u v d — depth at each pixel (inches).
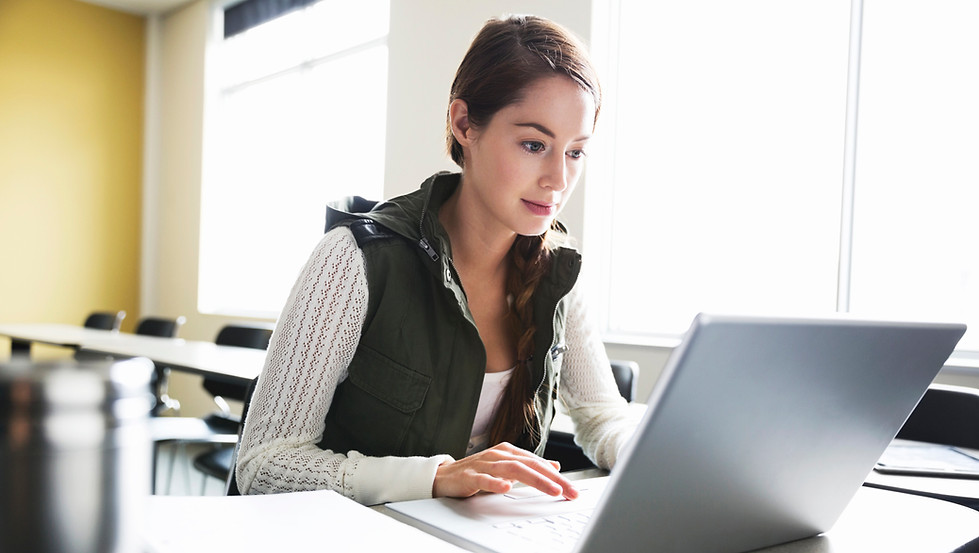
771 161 134.9
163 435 74.4
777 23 134.3
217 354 128.3
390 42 180.4
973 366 99.3
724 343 19.3
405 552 23.6
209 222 242.7
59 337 168.7
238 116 242.2
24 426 13.0
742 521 25.4
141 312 259.6
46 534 13.2
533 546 26.4
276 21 229.5
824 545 28.2
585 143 41.2
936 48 112.7
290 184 225.8
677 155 146.9
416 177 172.9
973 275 109.4
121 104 258.5
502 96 39.7
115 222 257.1
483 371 43.9
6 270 239.1
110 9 256.5
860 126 118.6
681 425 20.2
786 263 133.0
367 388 42.1
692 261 144.8
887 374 25.1
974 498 43.1
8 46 239.6
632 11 152.3
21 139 241.4
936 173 112.5
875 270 117.0
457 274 43.8
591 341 52.1
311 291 40.6
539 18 41.9
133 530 14.7
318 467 35.7
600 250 150.2
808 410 23.5
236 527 25.1
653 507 22.0
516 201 40.6
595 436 48.7
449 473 33.7
